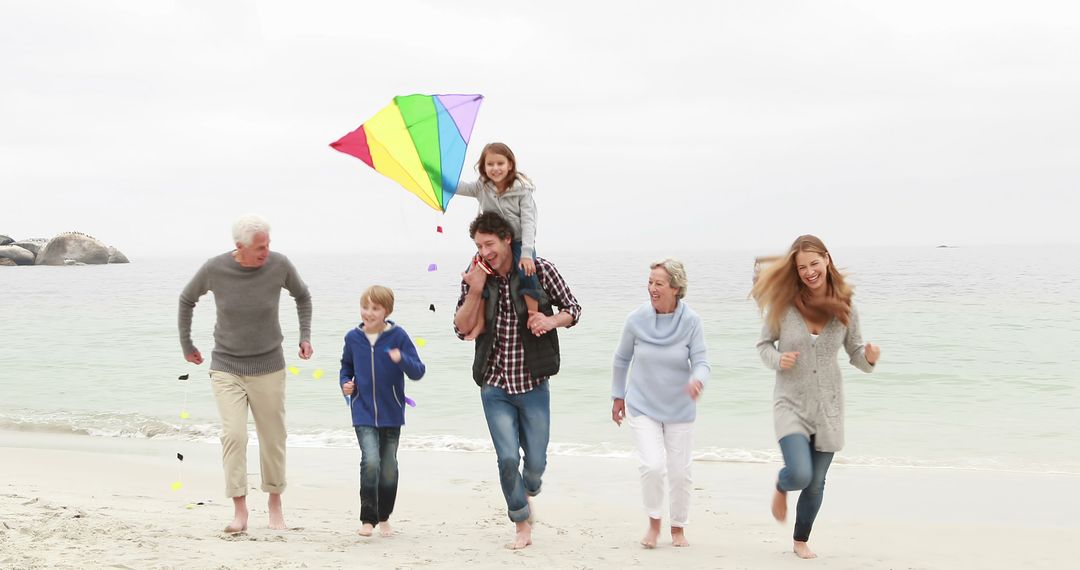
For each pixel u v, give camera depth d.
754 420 11.81
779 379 5.04
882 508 7.19
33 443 10.50
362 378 5.42
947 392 13.90
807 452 4.88
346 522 6.19
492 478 8.48
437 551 5.12
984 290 37.97
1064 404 12.81
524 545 5.32
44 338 23.11
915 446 10.12
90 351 20.28
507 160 5.02
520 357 5.06
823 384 4.92
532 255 4.99
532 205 5.09
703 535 6.02
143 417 12.36
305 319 5.60
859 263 87.88
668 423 5.41
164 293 44.97
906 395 13.69
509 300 5.04
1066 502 7.38
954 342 19.94
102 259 99.38
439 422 11.90
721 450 9.92
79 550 4.54
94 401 13.82
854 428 11.26
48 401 13.81
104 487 7.64
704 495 7.66
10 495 6.19
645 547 5.49
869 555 5.49
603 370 16.48
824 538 6.03
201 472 8.60
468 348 19.64
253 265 5.21
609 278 59.47
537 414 5.16
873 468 8.93
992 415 12.06
